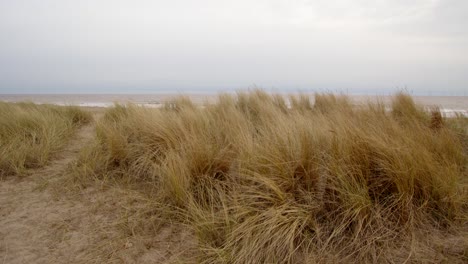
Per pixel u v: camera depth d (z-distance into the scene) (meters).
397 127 3.02
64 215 2.49
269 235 1.83
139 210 2.49
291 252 1.74
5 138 4.14
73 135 5.09
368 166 2.27
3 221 2.38
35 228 2.29
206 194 2.54
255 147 2.70
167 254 1.98
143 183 3.06
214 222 2.11
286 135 2.67
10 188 3.01
